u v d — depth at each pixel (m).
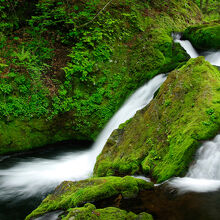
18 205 5.14
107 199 3.61
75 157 8.30
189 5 17.94
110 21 10.92
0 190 5.77
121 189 3.72
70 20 9.84
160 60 9.82
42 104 8.64
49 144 8.91
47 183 6.11
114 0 12.34
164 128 4.98
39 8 10.37
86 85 9.45
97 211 3.12
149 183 3.87
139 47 10.80
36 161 7.82
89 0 11.35
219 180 3.59
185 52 9.88
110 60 10.16
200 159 3.85
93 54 9.83
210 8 21.27
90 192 3.67
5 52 9.06
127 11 12.29
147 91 8.93
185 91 5.12
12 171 6.91
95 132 9.30
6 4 9.66
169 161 4.21
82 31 10.16
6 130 8.03
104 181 4.16
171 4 15.70
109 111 9.41
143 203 3.38
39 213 3.81
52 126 8.88
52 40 10.05
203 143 3.93
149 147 4.98
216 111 4.18
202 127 4.06
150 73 9.63
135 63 10.29
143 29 11.92
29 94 8.55
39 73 8.89
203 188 3.41
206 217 2.79
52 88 8.94
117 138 6.27
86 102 9.25
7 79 8.35
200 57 5.45
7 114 8.02
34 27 10.04
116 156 5.64
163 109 5.35
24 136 8.35
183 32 11.91
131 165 4.90
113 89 9.75
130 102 9.38
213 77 5.01
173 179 3.83
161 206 3.21
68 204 3.75
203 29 10.11
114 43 10.67
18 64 8.79
